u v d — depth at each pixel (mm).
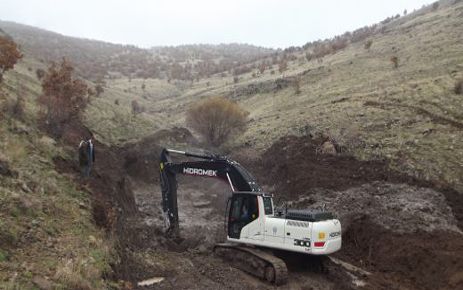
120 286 9781
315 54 67562
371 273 14656
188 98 61094
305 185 23484
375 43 56344
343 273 13672
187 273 12719
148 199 26172
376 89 35781
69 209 12312
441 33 47125
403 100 31016
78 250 9938
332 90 39906
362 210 18672
